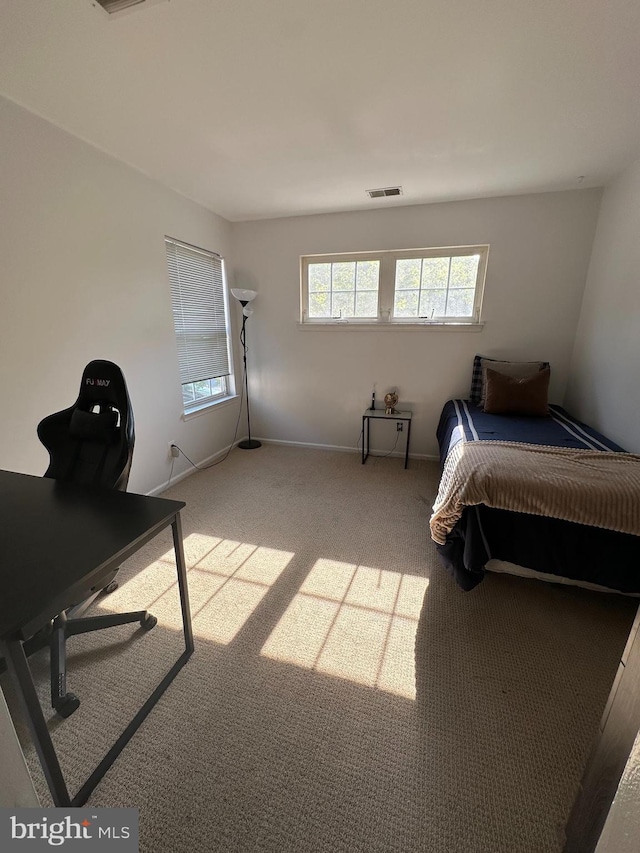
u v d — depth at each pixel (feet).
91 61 4.57
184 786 3.21
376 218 10.43
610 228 8.25
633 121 5.98
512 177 8.23
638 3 3.76
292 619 5.16
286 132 6.32
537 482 4.74
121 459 4.52
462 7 3.84
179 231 9.23
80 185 6.52
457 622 5.10
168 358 9.19
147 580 5.94
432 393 11.34
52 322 6.23
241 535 7.33
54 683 3.87
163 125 6.07
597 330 8.54
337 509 8.42
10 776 2.15
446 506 5.28
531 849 2.81
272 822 2.98
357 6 3.82
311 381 12.42
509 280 9.88
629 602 5.43
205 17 3.92
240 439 13.37
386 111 5.72
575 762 3.40
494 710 3.88
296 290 11.69
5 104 5.27
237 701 3.98
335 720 3.79
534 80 4.99
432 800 3.12
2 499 3.97
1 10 3.75
